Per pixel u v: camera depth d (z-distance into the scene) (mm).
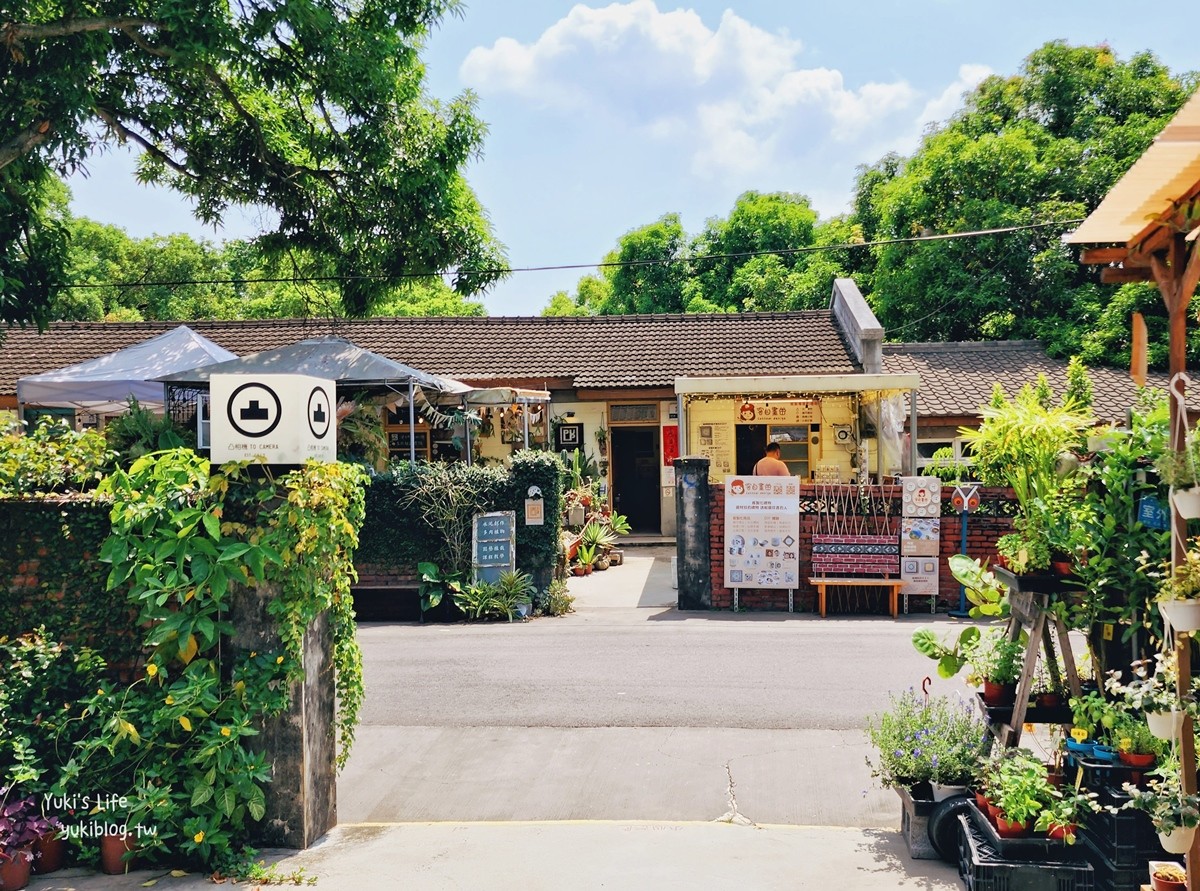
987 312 24109
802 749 6953
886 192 28953
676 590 13953
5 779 5207
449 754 6992
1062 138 25672
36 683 5316
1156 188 4516
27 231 10531
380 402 15016
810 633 10797
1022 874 4422
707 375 18703
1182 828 3609
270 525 5352
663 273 33000
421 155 13000
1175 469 3598
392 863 5156
